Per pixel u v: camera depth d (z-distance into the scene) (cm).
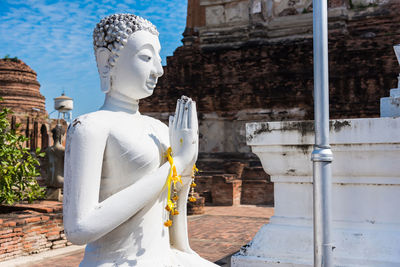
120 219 206
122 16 232
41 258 698
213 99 1842
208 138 1855
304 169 363
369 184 347
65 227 204
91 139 209
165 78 1916
